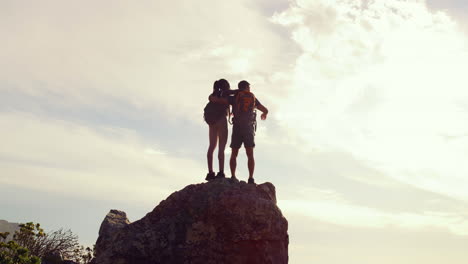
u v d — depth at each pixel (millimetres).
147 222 7918
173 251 7609
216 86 9109
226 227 7590
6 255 10781
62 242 13289
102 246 8914
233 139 8656
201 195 7977
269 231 7629
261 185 8477
